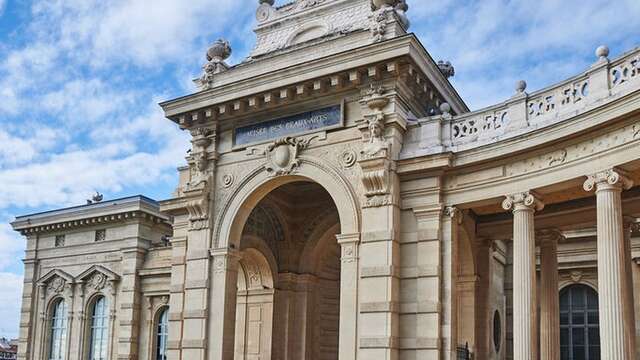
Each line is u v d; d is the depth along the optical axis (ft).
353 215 79.56
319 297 105.40
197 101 92.38
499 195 73.31
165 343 131.34
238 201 89.45
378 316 74.64
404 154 79.05
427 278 74.49
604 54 65.92
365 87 81.56
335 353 107.45
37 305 149.28
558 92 70.79
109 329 136.05
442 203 76.38
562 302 106.01
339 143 82.84
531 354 67.97
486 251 88.22
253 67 92.89
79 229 146.92
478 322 86.28
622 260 62.03
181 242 95.20
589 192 73.97
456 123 78.79
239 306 103.45
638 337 91.86
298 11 100.53
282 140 86.84
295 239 103.19
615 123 62.85
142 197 137.28
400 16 83.87
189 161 94.02
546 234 84.12
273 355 99.35
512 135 71.72
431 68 83.97
